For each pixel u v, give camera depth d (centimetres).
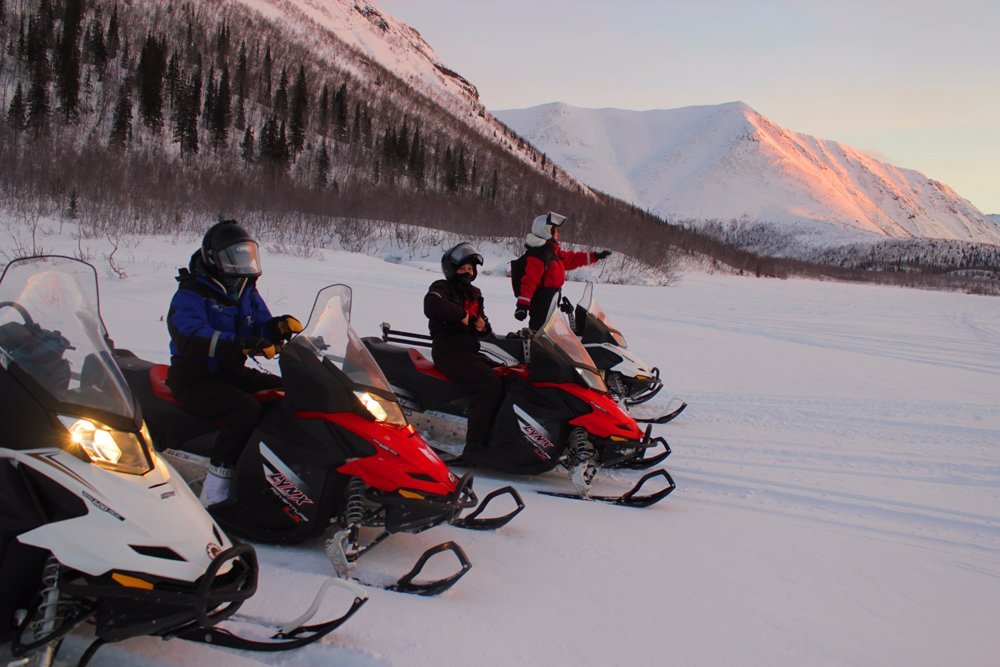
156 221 2612
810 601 382
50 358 283
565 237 3984
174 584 262
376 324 1132
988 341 1748
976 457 698
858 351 1441
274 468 386
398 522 378
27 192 2694
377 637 308
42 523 258
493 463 550
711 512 512
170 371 399
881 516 526
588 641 322
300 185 5666
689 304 2252
